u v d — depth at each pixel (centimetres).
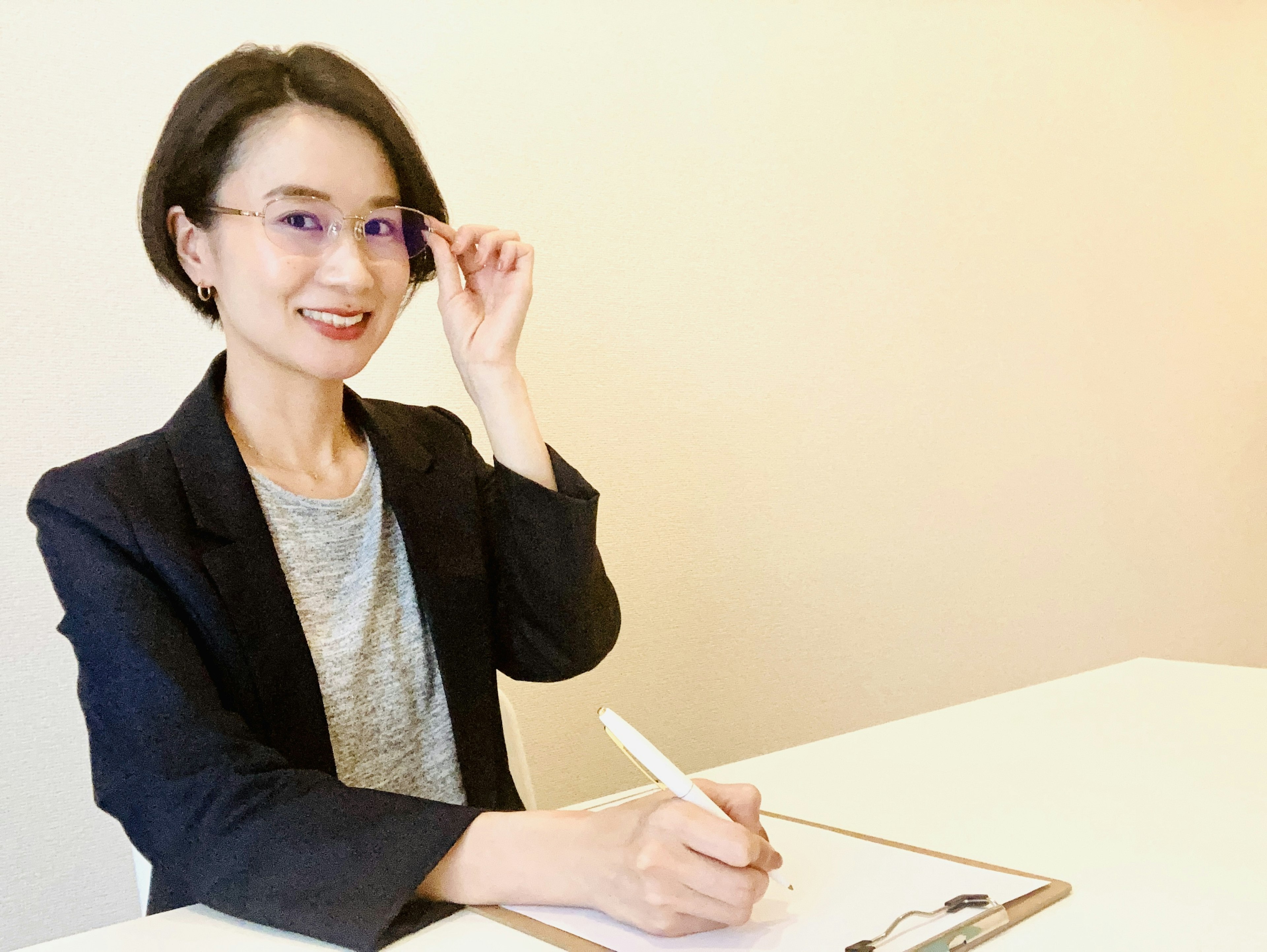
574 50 153
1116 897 51
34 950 55
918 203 191
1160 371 226
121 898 120
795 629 174
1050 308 210
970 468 197
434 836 58
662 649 159
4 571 114
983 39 201
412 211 82
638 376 158
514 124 147
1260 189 240
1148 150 226
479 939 53
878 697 184
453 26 142
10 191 115
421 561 89
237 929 58
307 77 79
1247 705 88
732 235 168
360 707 86
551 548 91
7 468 114
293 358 79
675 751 159
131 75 122
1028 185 207
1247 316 240
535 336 148
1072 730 84
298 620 79
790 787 74
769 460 172
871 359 185
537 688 147
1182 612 229
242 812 60
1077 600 212
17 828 114
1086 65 216
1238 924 47
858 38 184
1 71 114
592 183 154
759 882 50
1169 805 65
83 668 68
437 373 142
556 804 147
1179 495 229
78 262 119
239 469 79
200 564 74
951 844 61
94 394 120
